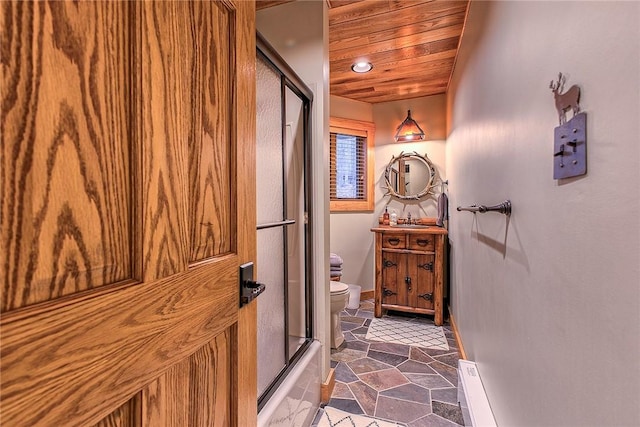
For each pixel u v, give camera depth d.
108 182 0.43
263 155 1.39
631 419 0.50
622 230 0.52
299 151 1.80
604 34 0.57
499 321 1.26
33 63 0.34
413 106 3.60
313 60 1.80
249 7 0.82
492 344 1.38
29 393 0.34
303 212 1.83
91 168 0.41
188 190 0.59
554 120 0.77
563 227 0.73
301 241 1.82
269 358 1.39
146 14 0.48
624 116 0.52
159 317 0.52
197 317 0.62
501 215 1.24
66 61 0.37
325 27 1.84
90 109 0.40
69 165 0.38
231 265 0.74
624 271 0.52
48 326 0.35
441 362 2.21
